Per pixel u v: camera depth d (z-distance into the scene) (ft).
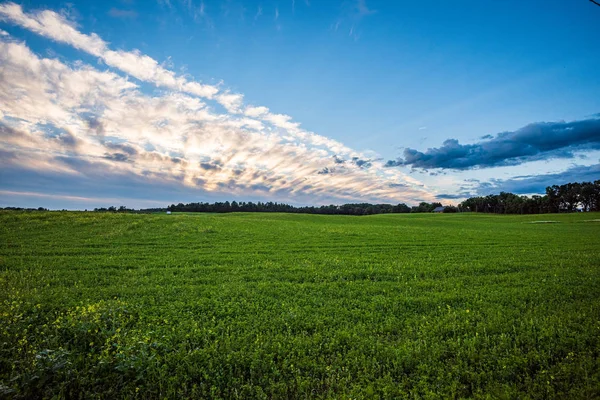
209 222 148.25
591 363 26.30
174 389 23.57
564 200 510.58
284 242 104.42
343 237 119.44
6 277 54.08
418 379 25.76
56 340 29.50
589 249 96.84
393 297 47.39
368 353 29.91
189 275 60.13
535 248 98.48
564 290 49.01
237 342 30.76
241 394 23.57
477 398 23.02
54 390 22.90
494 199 589.73
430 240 115.44
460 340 31.86
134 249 84.69
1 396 21.11
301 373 26.45
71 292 46.73
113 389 23.58
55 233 104.22
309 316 38.96
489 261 75.61
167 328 34.55
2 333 29.22
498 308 41.57
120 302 41.68
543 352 28.53
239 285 53.16
